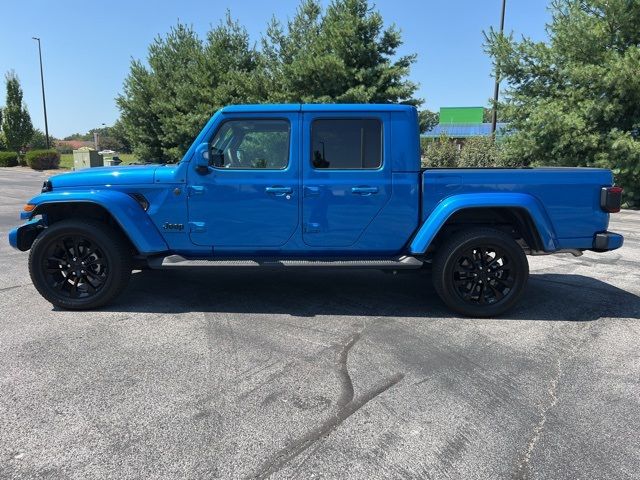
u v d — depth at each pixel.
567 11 14.67
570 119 13.64
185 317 4.80
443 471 2.56
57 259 4.95
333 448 2.74
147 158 26.48
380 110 4.81
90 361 3.79
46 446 2.73
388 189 4.84
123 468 2.56
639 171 13.16
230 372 3.64
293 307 5.14
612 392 3.39
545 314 5.00
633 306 5.26
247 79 19.75
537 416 3.08
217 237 4.94
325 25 17.88
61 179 5.00
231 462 2.61
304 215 4.88
